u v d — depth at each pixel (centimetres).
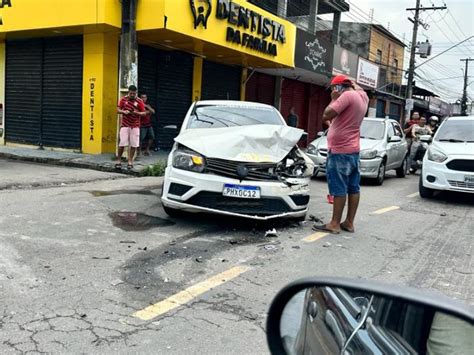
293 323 210
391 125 1280
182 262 489
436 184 912
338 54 2152
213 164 596
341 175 615
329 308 197
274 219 674
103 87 1283
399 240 623
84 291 404
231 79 1814
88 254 496
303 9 2394
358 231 655
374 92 2778
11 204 702
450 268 516
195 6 1212
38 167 1140
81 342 322
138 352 314
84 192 822
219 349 324
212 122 732
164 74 1498
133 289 414
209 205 593
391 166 1241
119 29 1209
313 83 2405
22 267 450
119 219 645
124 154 1227
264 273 469
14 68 1464
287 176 620
